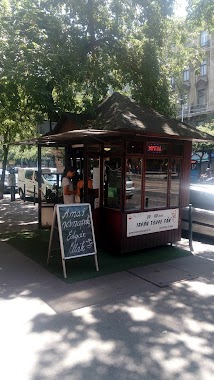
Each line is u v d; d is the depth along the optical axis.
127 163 6.34
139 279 5.34
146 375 3.00
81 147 7.63
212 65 36.72
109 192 6.74
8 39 7.28
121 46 9.41
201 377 2.97
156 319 4.02
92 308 4.29
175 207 7.24
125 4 9.16
